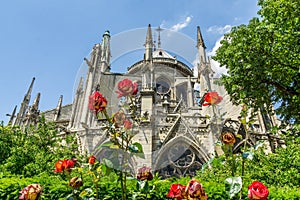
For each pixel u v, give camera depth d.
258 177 14.19
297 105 18.23
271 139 24.69
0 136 17.78
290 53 16.83
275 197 8.15
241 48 18.44
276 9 17.38
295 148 15.82
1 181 7.59
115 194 7.02
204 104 3.76
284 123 20.53
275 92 19.45
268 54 17.77
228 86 18.83
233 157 3.34
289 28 16.45
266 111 20.31
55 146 20.45
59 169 3.84
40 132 20.44
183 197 2.66
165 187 7.12
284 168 14.67
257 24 18.84
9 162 14.61
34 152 16.45
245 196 6.25
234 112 23.14
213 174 13.19
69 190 7.46
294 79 18.19
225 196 7.52
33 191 2.81
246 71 18.25
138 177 3.54
